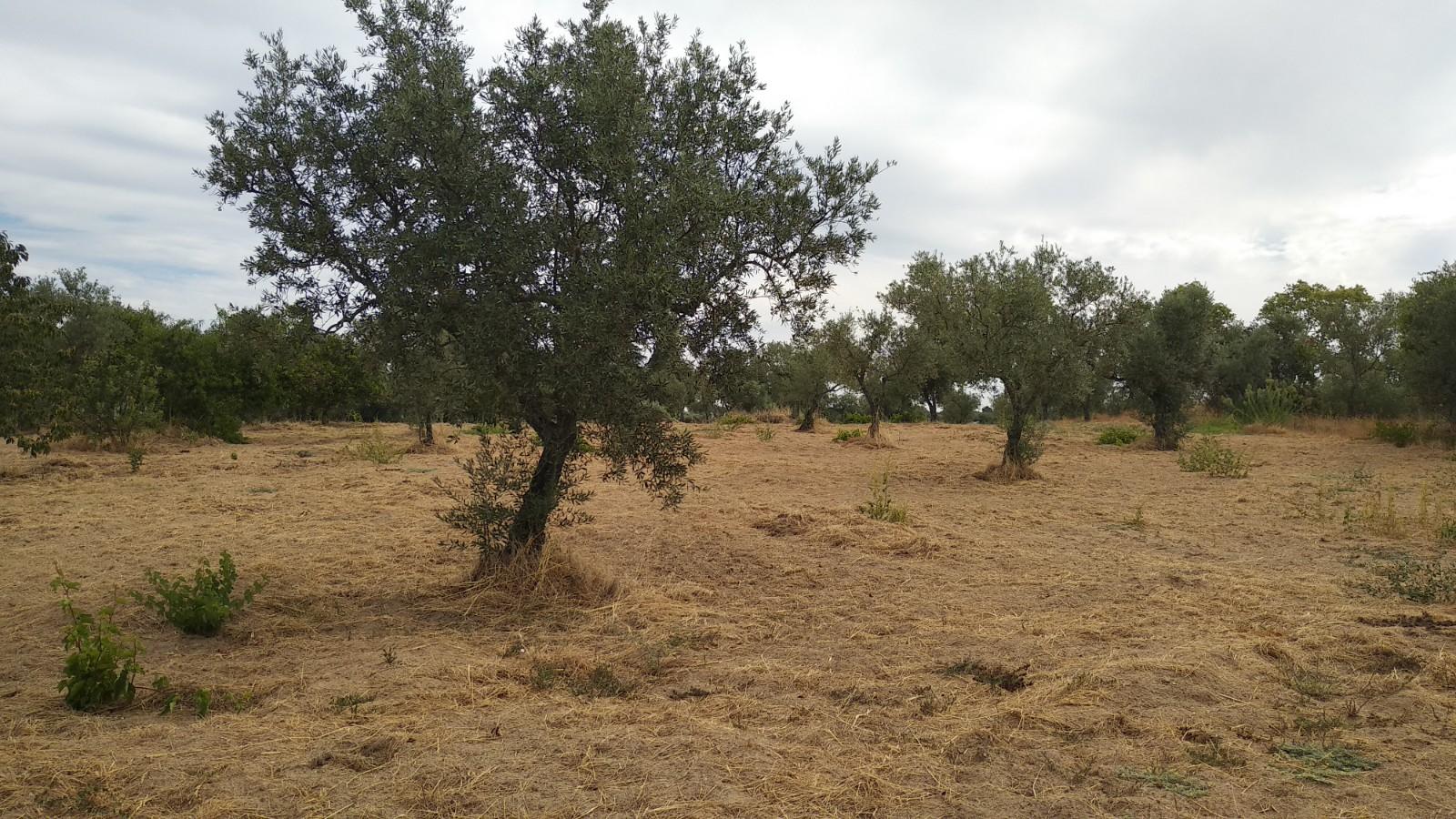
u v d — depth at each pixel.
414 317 6.41
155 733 4.23
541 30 6.99
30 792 3.52
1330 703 4.71
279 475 16.31
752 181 7.34
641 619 6.68
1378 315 32.25
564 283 6.64
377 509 12.19
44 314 7.62
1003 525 11.52
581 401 6.56
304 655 5.72
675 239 6.41
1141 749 4.05
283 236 6.49
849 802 3.50
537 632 6.32
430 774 3.71
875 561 9.02
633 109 6.50
